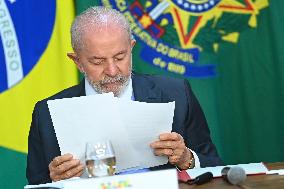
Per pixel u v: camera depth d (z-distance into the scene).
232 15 6.51
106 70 3.86
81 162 3.48
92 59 3.86
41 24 6.21
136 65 6.41
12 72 6.17
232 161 6.53
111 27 3.83
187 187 3.11
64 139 3.50
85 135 3.50
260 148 6.55
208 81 6.52
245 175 3.10
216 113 6.53
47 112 4.22
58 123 3.52
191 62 6.48
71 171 3.39
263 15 6.52
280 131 6.52
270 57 6.51
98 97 3.51
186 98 4.29
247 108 6.53
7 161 6.16
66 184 2.75
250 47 6.53
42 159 4.18
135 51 6.40
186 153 3.80
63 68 6.21
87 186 2.71
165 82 4.34
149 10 6.42
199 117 4.35
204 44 6.50
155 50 6.44
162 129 3.59
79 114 3.50
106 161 3.01
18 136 6.18
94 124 3.50
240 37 6.52
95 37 3.81
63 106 3.51
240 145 6.55
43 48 6.21
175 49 6.46
